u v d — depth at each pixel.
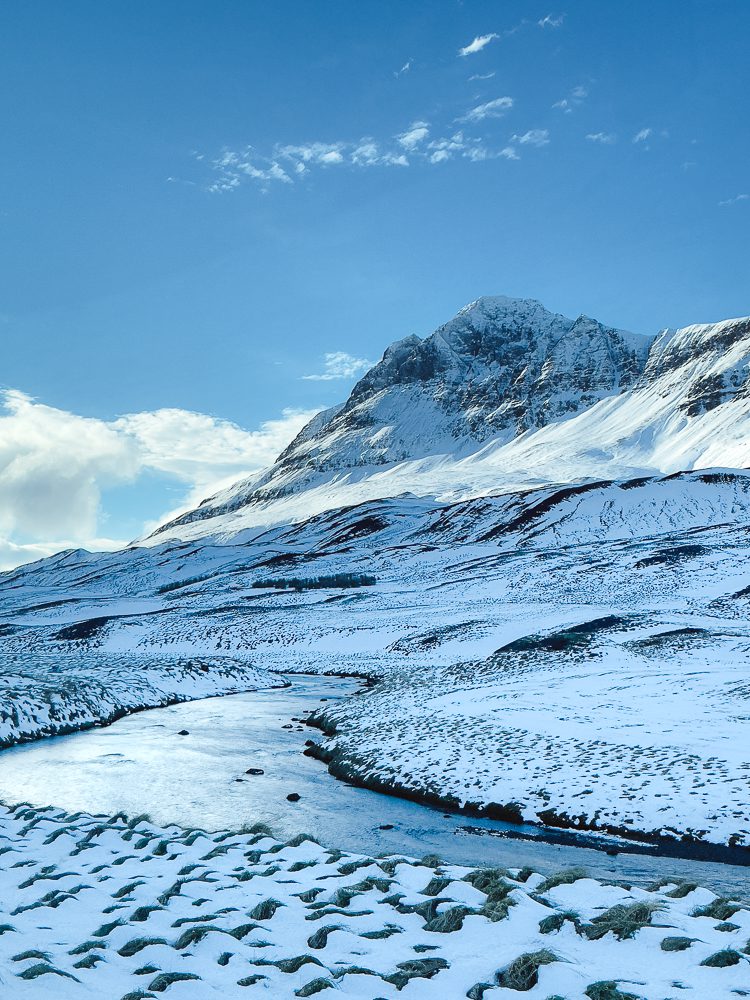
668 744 23.62
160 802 22.75
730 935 9.52
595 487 155.50
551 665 44.50
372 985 8.16
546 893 11.89
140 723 38.91
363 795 23.59
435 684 44.00
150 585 182.75
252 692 50.97
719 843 17.08
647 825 18.45
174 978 8.21
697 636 46.97
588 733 26.20
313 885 12.72
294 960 8.85
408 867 13.77
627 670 40.69
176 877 13.35
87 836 16.95
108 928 10.31
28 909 11.29
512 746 25.86
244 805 22.36
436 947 9.45
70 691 41.56
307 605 94.06
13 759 30.03
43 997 7.43
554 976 7.98
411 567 129.00
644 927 9.61
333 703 43.84
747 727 24.88
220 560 197.75
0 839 16.61
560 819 19.80
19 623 112.75
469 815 21.11
